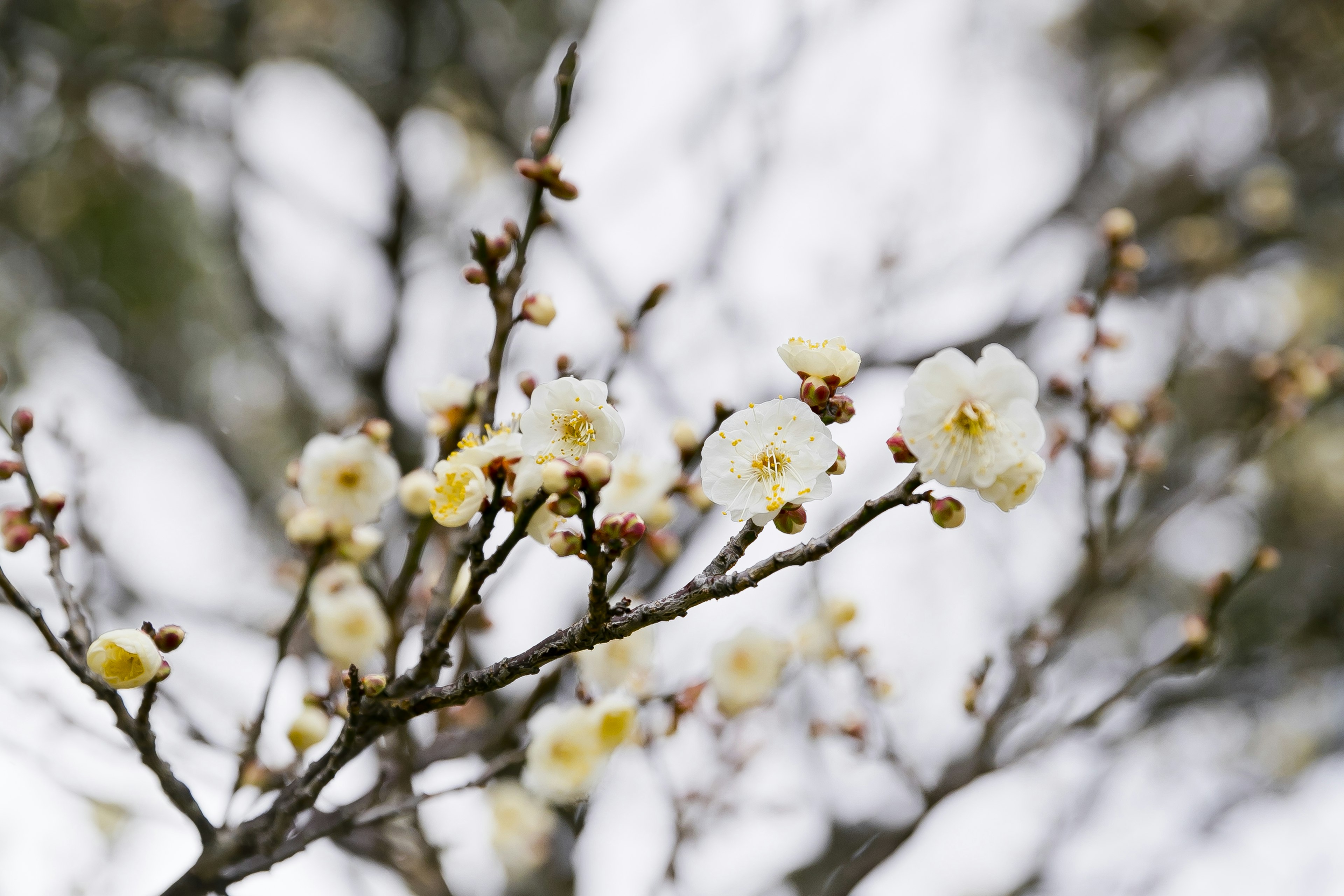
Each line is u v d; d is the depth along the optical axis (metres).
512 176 5.85
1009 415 1.54
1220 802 4.75
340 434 3.32
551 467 1.55
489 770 2.53
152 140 5.95
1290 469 6.19
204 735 2.67
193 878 1.99
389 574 3.34
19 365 5.59
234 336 6.24
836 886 3.41
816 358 1.67
